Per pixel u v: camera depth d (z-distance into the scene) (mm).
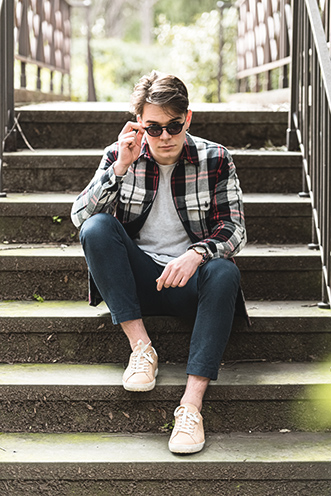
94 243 2055
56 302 2531
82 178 3109
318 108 2637
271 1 5281
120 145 2068
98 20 18875
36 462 1914
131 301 2102
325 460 1928
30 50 5027
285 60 4566
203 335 2016
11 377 2176
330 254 2422
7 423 2139
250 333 2340
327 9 3404
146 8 19062
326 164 2436
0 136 2955
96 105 4121
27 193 3072
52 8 6043
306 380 2158
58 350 2336
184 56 9773
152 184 2209
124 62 11789
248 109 3555
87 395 2117
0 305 2475
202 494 1939
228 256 2129
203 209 2201
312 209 2705
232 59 9047
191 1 17016
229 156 2229
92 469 1913
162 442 2055
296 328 2332
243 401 2139
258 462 1917
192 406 1994
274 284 2600
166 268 2025
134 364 2088
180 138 2080
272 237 2879
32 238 2822
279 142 3434
